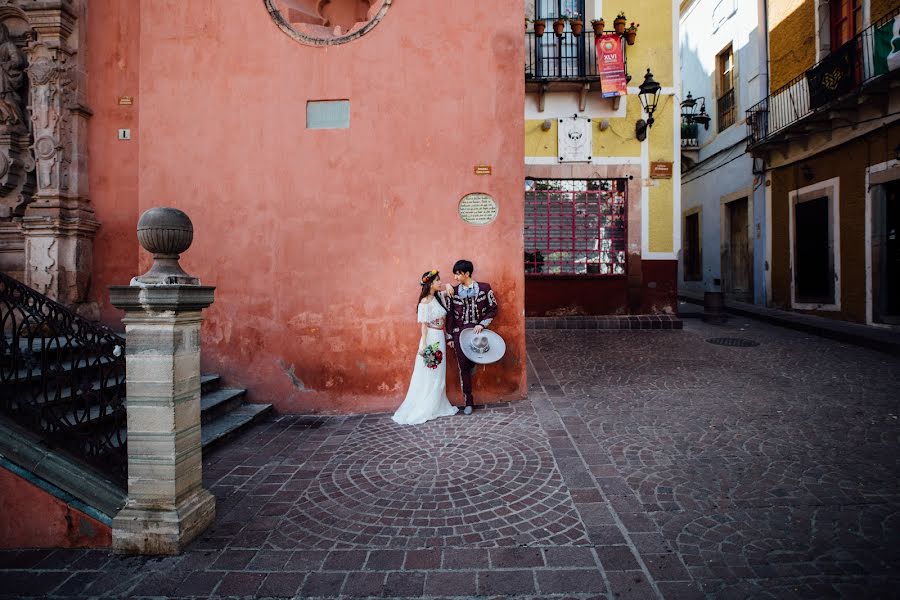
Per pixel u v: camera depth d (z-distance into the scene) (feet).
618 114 36.24
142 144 18.25
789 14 39.37
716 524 9.71
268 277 18.17
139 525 9.11
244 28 18.12
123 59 18.93
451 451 13.97
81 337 9.87
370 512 10.55
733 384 20.18
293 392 18.15
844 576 8.02
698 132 56.13
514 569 8.43
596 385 20.52
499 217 18.16
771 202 42.86
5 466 9.44
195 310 9.92
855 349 27.02
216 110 18.17
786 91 39.40
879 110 30.48
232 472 12.72
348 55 18.10
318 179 18.15
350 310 18.12
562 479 11.93
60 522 9.41
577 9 36.35
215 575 8.44
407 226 18.13
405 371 18.11
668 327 34.91
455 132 18.08
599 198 37.01
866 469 11.98
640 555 8.75
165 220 9.59
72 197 18.06
